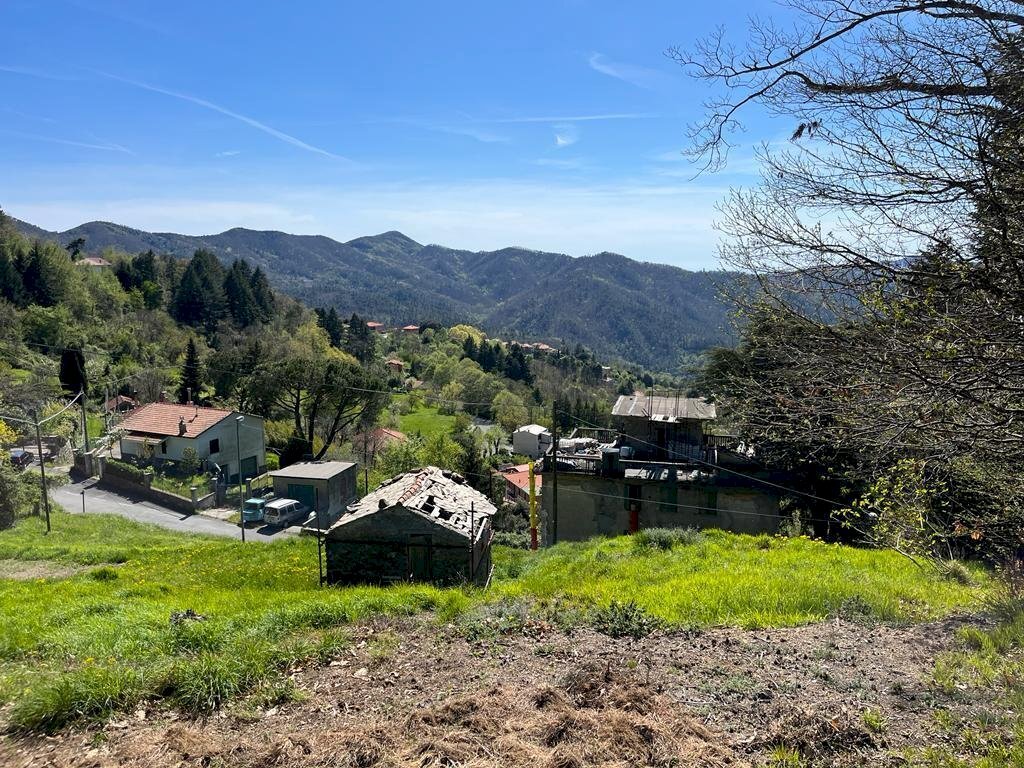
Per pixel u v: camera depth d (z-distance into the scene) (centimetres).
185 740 530
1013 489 701
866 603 959
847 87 525
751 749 484
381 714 589
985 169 486
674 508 2619
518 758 466
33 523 3067
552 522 2784
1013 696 541
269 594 1406
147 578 1889
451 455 4803
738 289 650
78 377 5938
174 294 10981
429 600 1117
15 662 821
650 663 696
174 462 4722
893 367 531
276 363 5347
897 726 509
